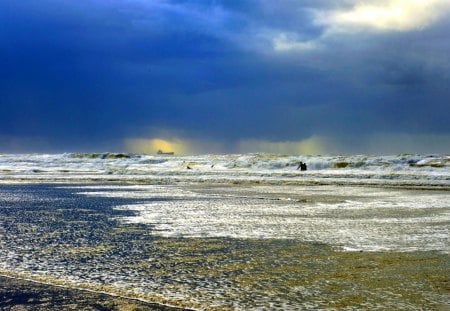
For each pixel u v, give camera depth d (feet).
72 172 279.90
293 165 326.44
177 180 200.75
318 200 114.21
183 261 48.42
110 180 203.21
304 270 44.47
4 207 99.19
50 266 46.65
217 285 39.78
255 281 40.91
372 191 145.07
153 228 69.72
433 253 51.31
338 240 59.26
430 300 35.47
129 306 34.88
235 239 60.39
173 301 35.76
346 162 314.76
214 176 226.17
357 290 38.09
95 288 39.19
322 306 34.32
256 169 309.22
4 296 37.35
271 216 83.10
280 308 33.99
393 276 42.11
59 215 85.46
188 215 84.64
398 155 347.56
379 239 59.77
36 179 207.92
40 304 35.53
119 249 54.54
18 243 58.49
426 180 189.47
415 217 81.41
